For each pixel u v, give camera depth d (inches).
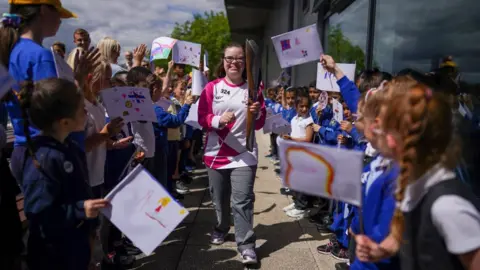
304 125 170.1
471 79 110.1
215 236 146.3
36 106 71.1
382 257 55.8
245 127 131.6
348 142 138.3
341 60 260.7
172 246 144.7
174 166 200.4
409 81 54.0
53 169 70.3
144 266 128.8
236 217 131.5
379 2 186.2
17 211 80.4
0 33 84.3
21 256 77.6
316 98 209.8
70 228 73.1
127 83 137.6
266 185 231.1
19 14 86.7
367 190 66.7
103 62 113.4
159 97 149.8
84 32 155.7
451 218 46.4
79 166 75.8
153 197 76.2
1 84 66.7
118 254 123.6
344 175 58.2
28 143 72.2
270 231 160.6
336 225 130.6
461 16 115.6
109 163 123.4
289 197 206.4
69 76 88.0
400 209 52.6
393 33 168.2
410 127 49.1
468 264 46.2
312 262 133.2
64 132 75.1
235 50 131.0
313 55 130.3
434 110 48.9
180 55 210.1
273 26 663.1
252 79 122.7
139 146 128.3
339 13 267.6
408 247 52.4
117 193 75.0
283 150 63.6
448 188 48.6
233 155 132.2
